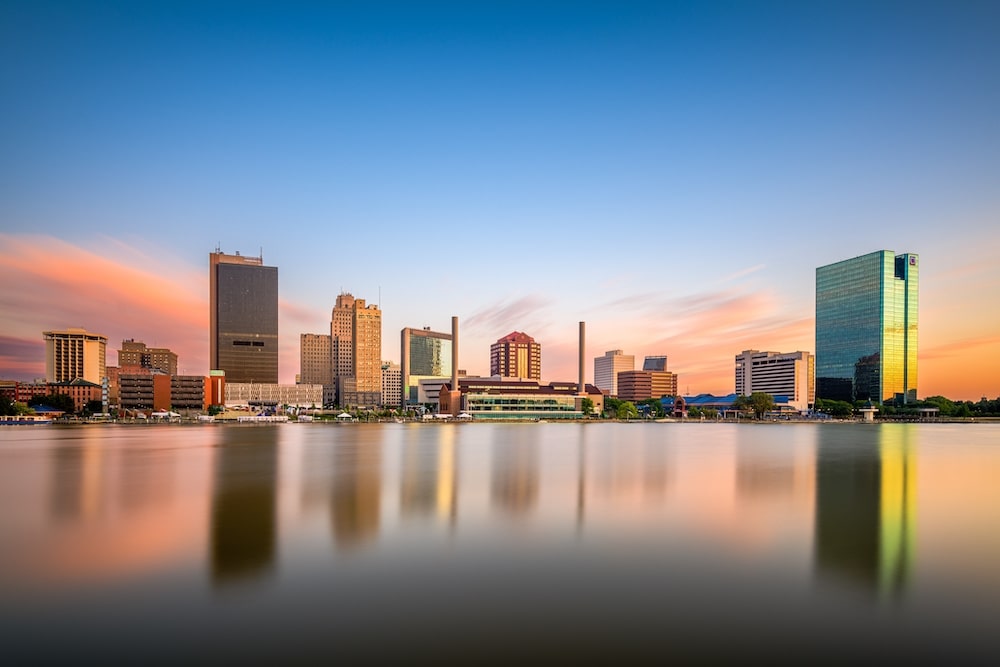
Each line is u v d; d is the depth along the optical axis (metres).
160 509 50.84
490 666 22.72
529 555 36.88
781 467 85.00
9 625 26.28
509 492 60.06
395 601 29.08
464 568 34.16
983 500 57.38
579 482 67.62
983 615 27.94
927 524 46.22
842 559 36.38
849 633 25.95
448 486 64.06
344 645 24.38
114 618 27.06
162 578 32.41
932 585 31.89
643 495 58.66
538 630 25.92
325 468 81.50
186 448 116.62
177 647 24.19
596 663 23.05
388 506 52.25
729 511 50.72
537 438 155.50
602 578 32.66
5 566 34.41
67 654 23.64
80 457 97.19
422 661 23.05
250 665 22.67
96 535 41.56
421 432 187.12
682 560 36.00
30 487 63.34
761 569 34.41
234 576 32.56
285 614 27.47
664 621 26.97
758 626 26.56
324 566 34.44
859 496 59.09
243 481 67.88
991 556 37.38
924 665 23.16
